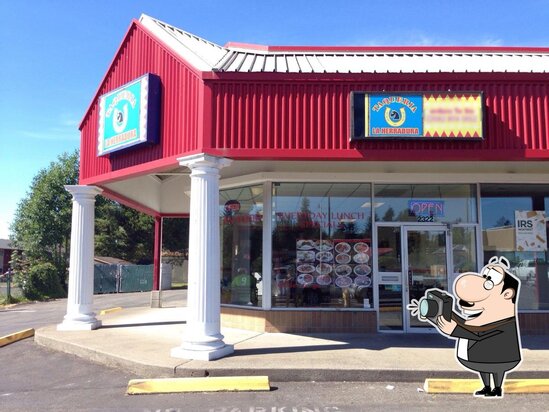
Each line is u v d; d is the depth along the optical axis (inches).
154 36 389.7
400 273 428.8
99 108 426.9
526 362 311.7
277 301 427.2
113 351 346.9
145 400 264.4
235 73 341.1
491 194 436.8
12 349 407.8
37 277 1173.1
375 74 338.6
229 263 464.1
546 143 332.8
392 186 437.4
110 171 421.1
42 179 1465.3
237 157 339.0
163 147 368.5
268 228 430.9
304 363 306.5
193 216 339.3
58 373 326.3
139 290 1395.2
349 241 431.8
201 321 328.2
